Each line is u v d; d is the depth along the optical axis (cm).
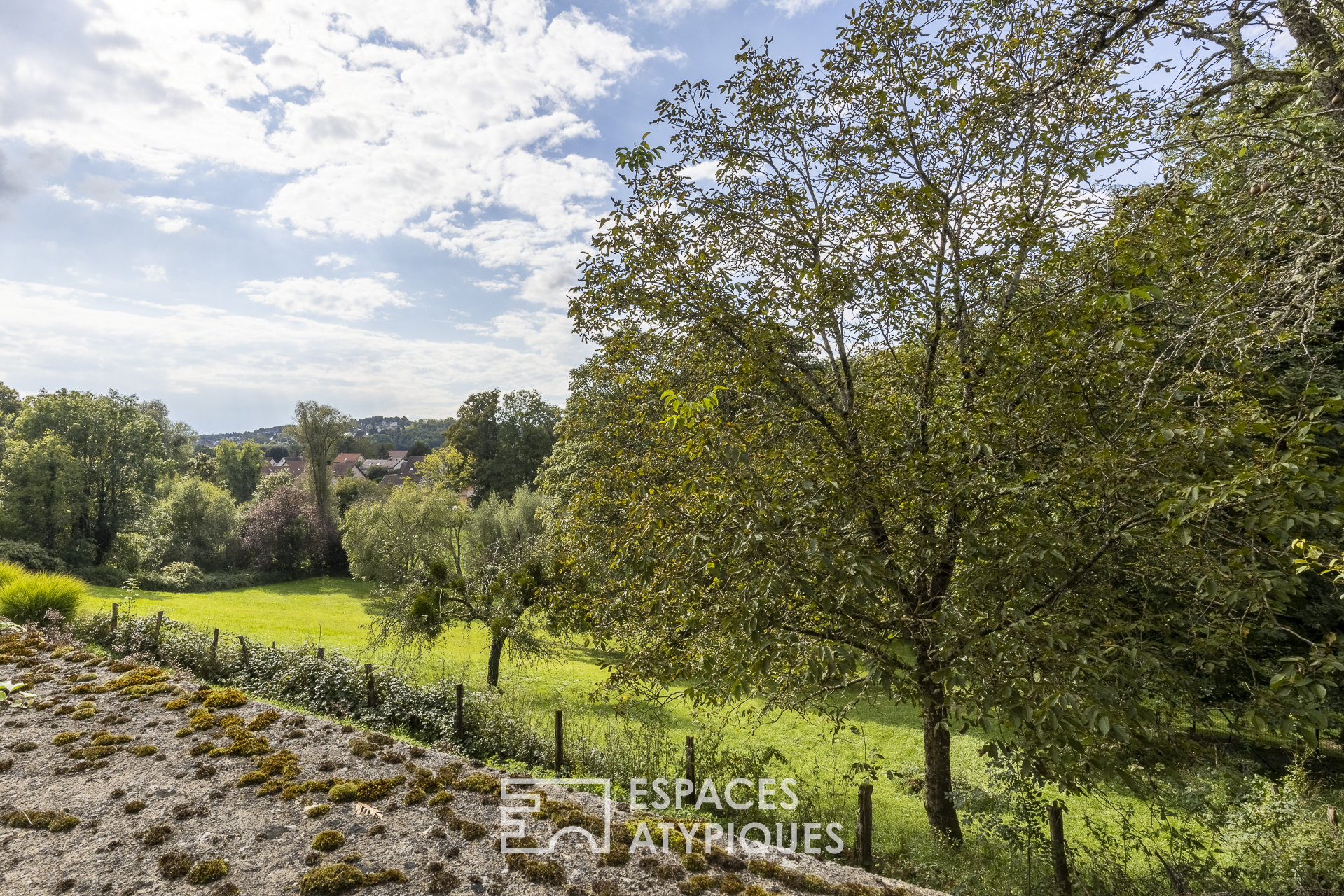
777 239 777
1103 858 626
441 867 432
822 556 493
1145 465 483
